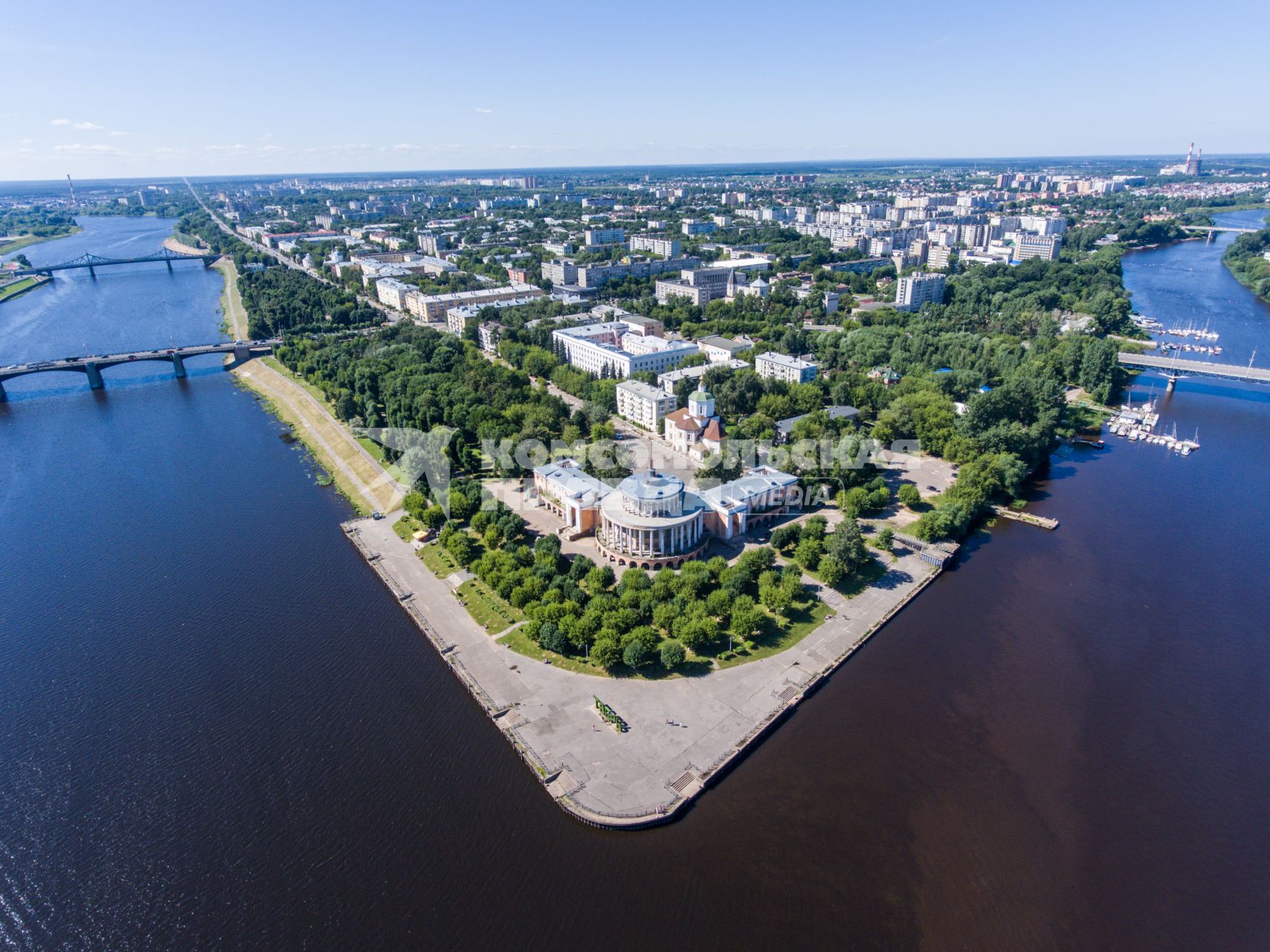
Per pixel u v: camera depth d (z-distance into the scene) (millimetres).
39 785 184750
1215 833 169875
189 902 155375
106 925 151125
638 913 151125
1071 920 150625
